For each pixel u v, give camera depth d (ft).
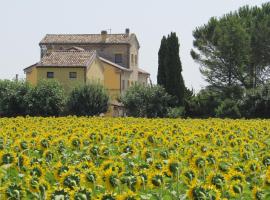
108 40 310.24
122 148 65.72
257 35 255.50
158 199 45.83
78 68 247.91
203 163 54.65
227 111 209.05
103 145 69.05
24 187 45.32
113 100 268.62
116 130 89.10
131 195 41.04
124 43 307.17
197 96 225.97
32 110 204.23
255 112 211.00
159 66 236.84
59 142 70.13
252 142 77.25
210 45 252.21
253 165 54.08
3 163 54.65
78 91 210.18
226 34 245.04
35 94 205.36
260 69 258.16
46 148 68.23
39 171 50.60
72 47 285.43
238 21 255.50
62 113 208.74
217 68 247.29
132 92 224.33
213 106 221.87
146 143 73.97
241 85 249.34
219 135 84.07
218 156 59.36
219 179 47.47
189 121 131.54
